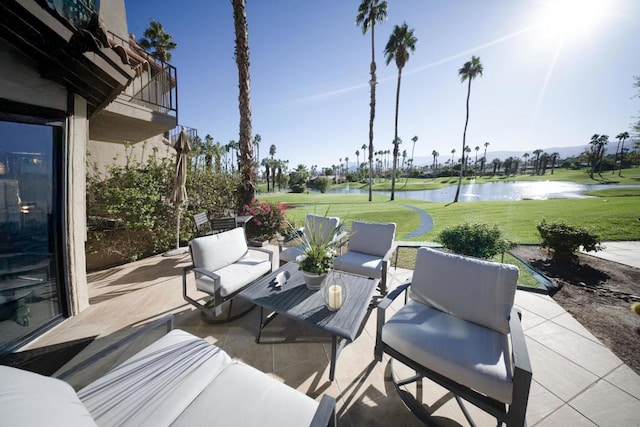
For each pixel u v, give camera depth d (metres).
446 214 11.26
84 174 2.86
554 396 1.68
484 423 1.51
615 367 1.92
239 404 1.14
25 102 2.19
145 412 1.10
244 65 6.53
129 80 2.87
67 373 1.08
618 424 1.49
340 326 1.76
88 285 3.53
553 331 2.37
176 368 1.36
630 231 6.37
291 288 2.36
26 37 1.85
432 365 1.49
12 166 2.17
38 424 0.68
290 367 2.00
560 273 3.83
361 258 3.21
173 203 4.87
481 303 1.71
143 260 4.68
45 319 2.48
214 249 2.87
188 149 4.73
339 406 1.65
